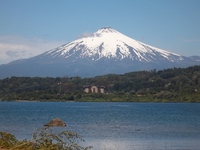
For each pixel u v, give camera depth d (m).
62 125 61.03
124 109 134.75
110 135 50.41
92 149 37.91
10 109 129.38
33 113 106.06
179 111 121.12
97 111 118.81
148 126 65.50
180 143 43.34
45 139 24.55
